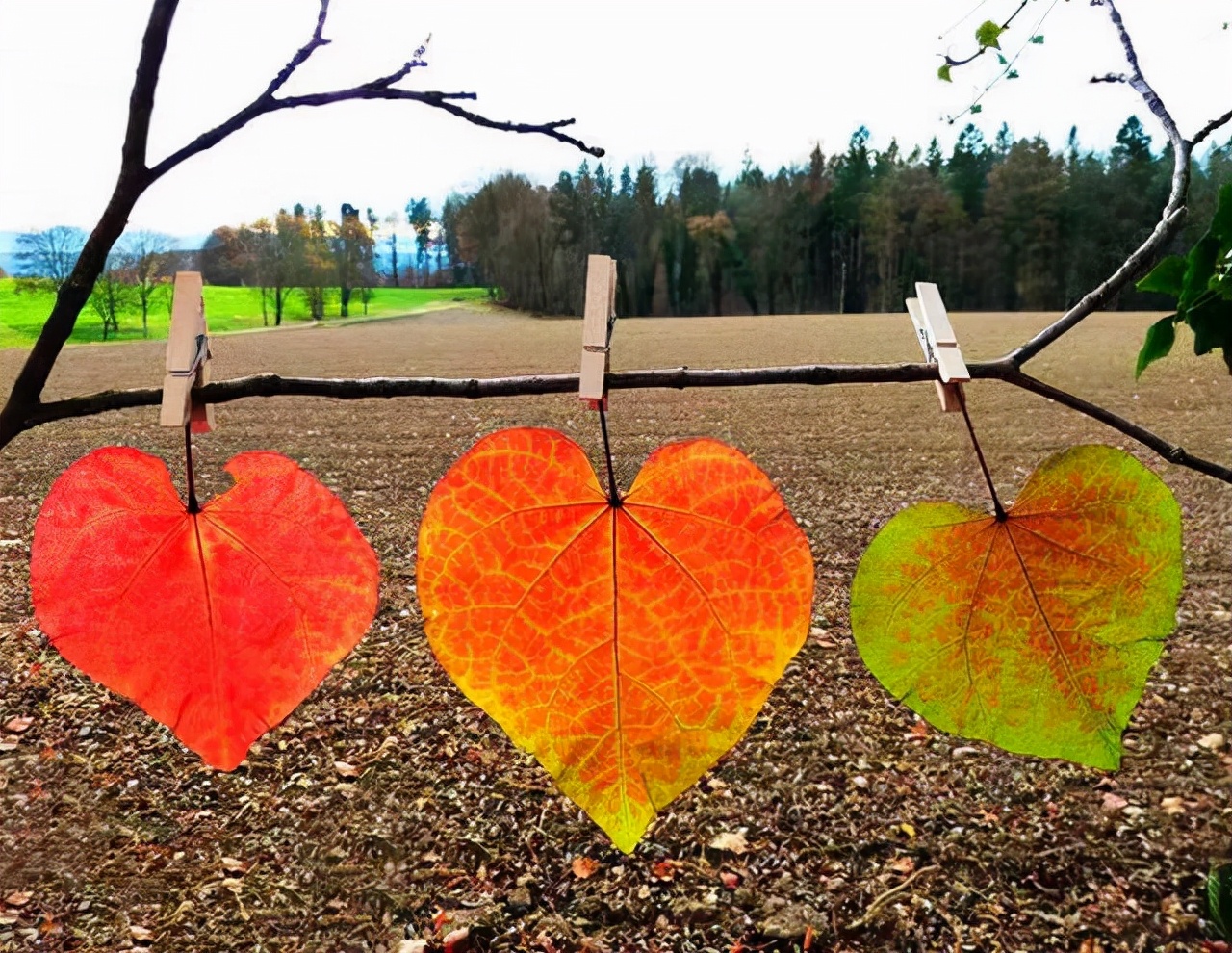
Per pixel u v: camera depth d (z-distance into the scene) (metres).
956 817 2.88
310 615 0.57
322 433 6.18
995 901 2.56
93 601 0.56
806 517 4.71
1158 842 2.71
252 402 7.06
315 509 0.57
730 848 2.79
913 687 0.57
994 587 0.57
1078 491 0.56
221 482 5.02
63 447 5.50
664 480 0.53
